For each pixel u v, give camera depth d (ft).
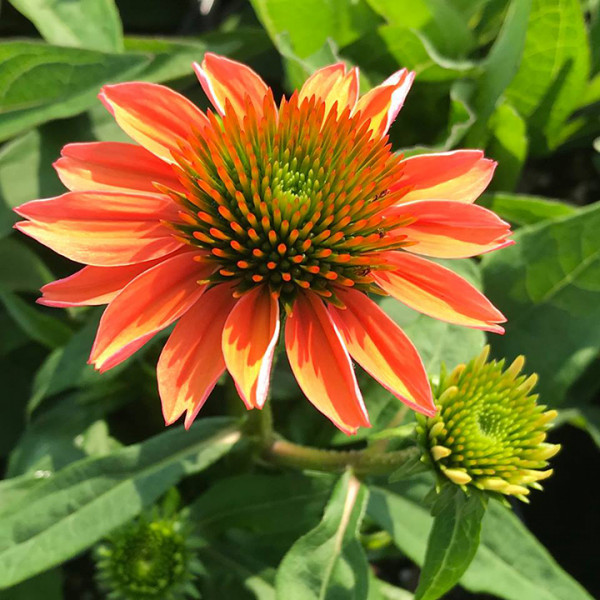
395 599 0.64
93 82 0.62
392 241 0.42
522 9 0.65
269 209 0.41
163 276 0.39
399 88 0.45
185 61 0.67
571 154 0.92
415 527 0.56
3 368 0.76
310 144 0.42
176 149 0.43
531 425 0.46
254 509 0.59
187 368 0.38
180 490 0.69
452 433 0.45
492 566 0.54
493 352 0.65
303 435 0.66
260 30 0.76
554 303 0.64
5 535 0.51
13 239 0.67
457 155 0.44
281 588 0.47
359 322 0.41
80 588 0.76
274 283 0.41
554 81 0.73
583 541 0.78
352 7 0.71
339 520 0.49
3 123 0.61
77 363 0.61
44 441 0.64
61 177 0.41
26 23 0.89
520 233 0.65
